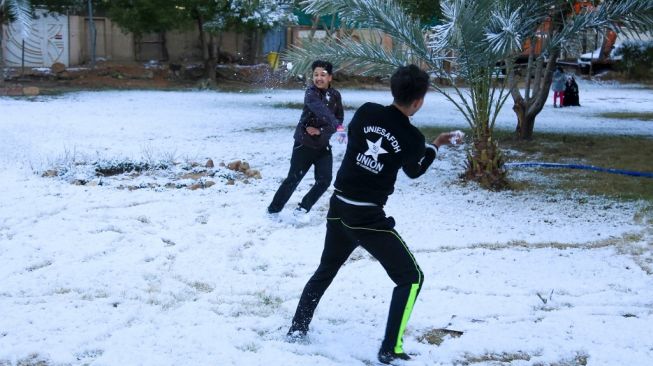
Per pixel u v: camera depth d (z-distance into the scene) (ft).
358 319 17.15
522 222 26.37
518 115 46.85
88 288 18.62
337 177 14.84
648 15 29.22
